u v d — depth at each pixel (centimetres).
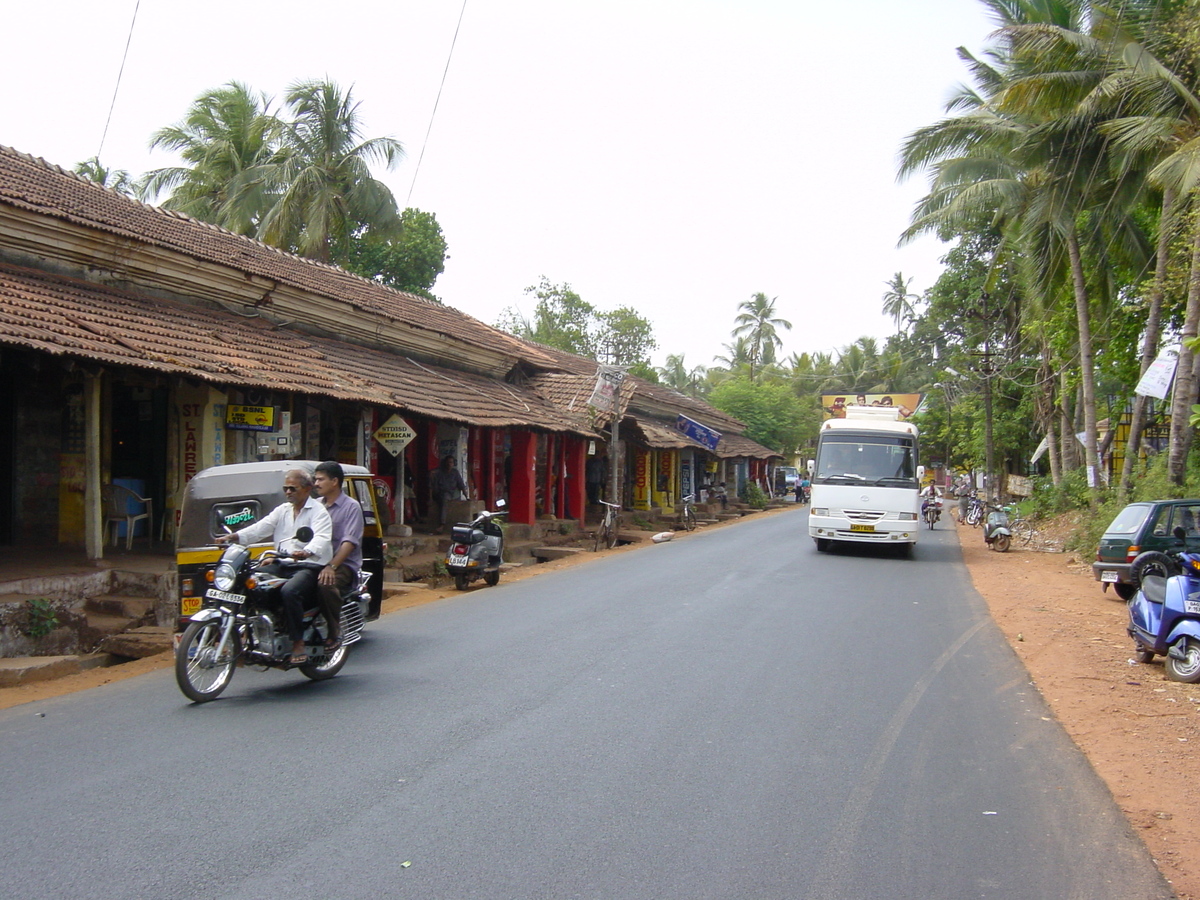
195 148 2975
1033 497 3219
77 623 907
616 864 402
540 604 1177
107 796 475
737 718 647
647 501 3116
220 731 595
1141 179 1861
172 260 1252
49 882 376
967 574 1680
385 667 795
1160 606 873
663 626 1013
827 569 1658
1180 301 1973
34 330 868
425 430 1939
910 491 1917
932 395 5281
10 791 482
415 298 2178
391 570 1390
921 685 769
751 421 5459
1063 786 527
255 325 1395
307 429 1419
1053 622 1134
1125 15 1680
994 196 2120
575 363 3077
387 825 440
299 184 2550
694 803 480
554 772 523
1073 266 2127
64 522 1180
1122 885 398
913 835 447
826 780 523
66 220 1098
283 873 387
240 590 689
